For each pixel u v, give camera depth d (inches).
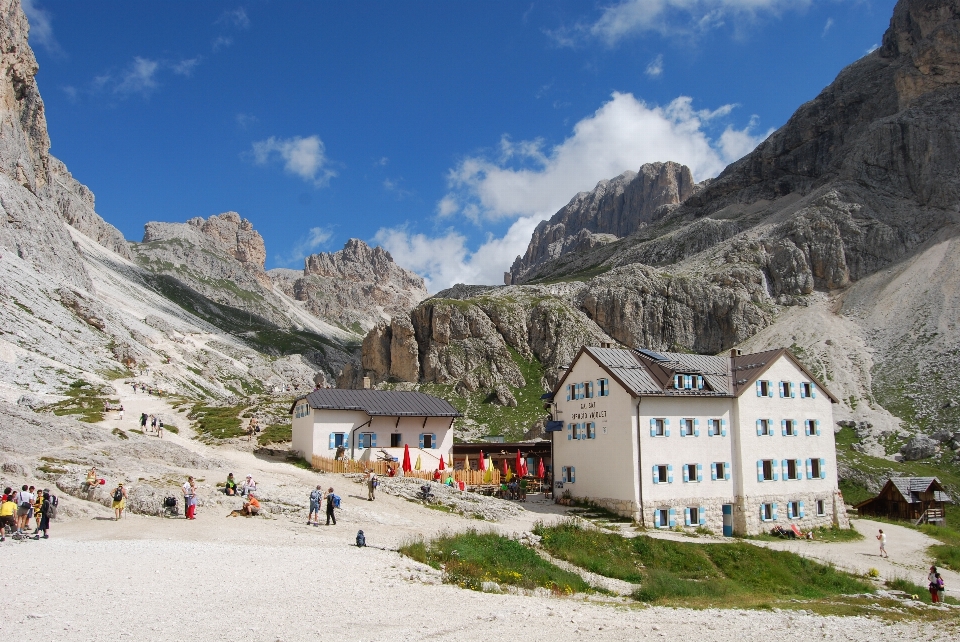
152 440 2278.5
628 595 1359.5
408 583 1095.0
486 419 5708.7
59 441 2015.3
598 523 2117.4
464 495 2182.6
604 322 7268.7
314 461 2396.7
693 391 2394.2
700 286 7416.3
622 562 1649.9
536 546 1632.6
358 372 7170.3
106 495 1601.9
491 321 6914.4
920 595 1685.5
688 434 2359.7
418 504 1988.2
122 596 868.0
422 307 6934.1
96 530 1375.5
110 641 679.7
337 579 1069.1
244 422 3176.7
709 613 1198.9
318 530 1557.6
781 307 7317.9
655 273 7775.6
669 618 1104.2
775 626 1128.2
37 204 7824.8
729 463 2415.1
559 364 6446.9
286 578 1045.8
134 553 1156.5
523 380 6412.4
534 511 2255.2
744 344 6840.6
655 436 2294.5
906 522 3004.4
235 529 1487.5
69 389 3836.1
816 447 2603.3
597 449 2418.8
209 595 908.0
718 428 2423.7
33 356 4170.8
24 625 707.4
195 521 1540.4
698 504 2332.7
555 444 2662.4
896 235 7431.1
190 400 3966.5
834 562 2021.4
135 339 6747.1
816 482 2573.8
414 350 6653.5
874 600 1556.3
